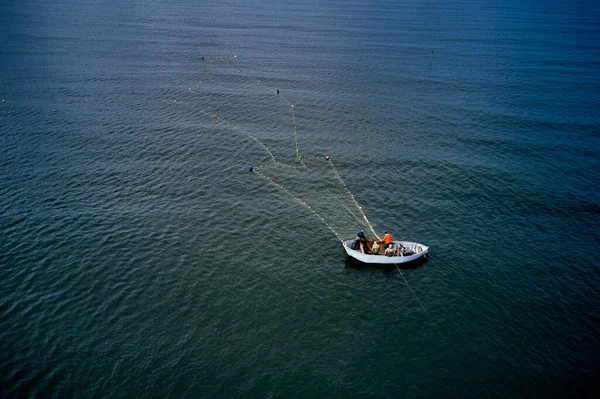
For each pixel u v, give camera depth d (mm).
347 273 42219
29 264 41406
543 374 32281
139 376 31234
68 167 59156
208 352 33375
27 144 64812
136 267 41688
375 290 40219
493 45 138125
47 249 43469
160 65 106250
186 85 93062
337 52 124500
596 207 53375
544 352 34094
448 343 34875
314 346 34312
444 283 41094
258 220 49781
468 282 41219
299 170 60781
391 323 36688
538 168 62625
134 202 52125
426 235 47844
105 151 64000
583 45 141000
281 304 38281
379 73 105938
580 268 43000
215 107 82062
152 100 84188
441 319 37188
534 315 37562
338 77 102062
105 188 54750
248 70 105188
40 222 47531
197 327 35594
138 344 33781
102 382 30656
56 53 111562
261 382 31219
